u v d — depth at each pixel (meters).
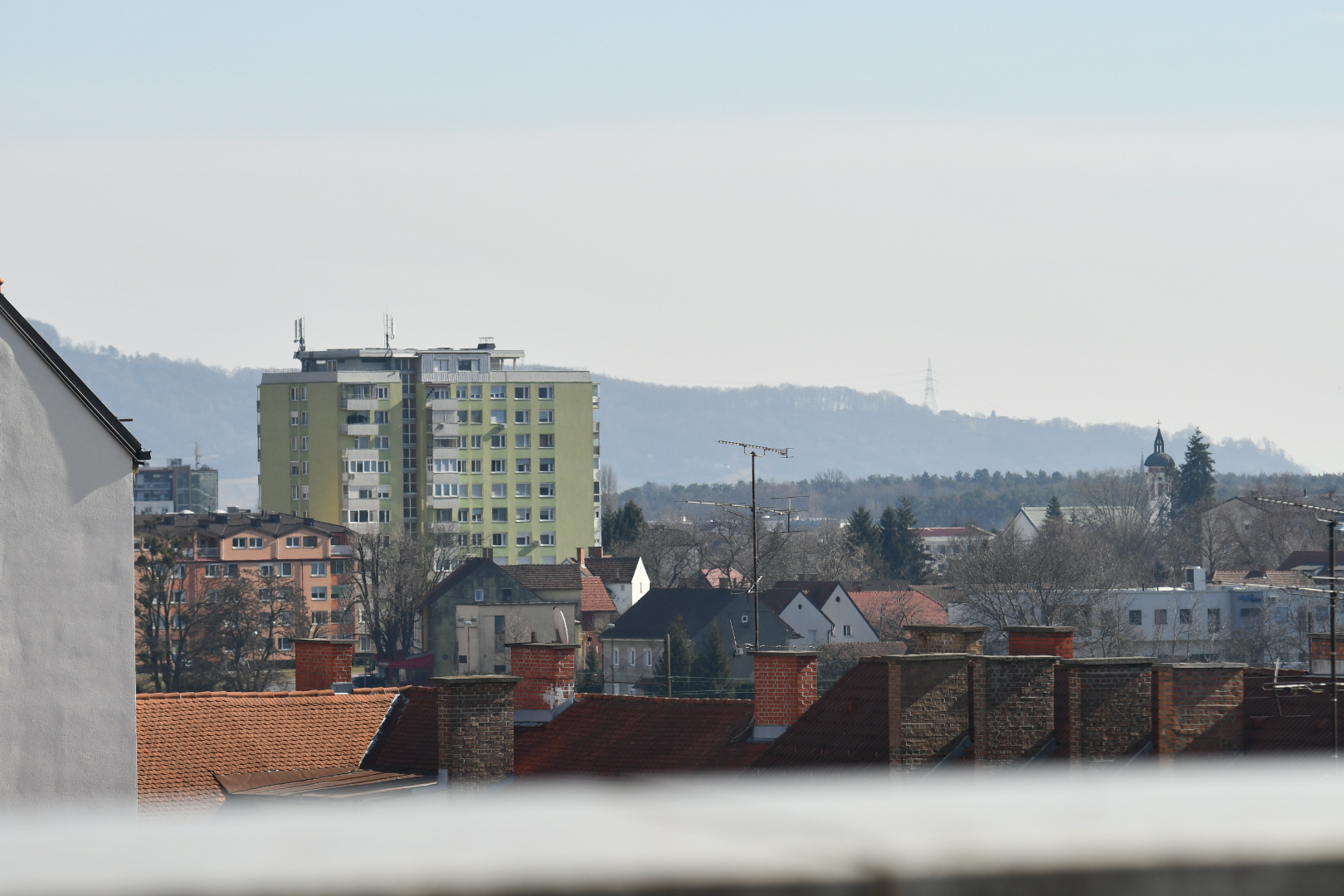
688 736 94.50
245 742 97.38
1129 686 79.25
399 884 4.19
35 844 4.31
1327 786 5.02
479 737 92.75
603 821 4.57
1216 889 4.48
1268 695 84.50
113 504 74.56
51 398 73.44
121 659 74.25
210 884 4.10
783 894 4.30
